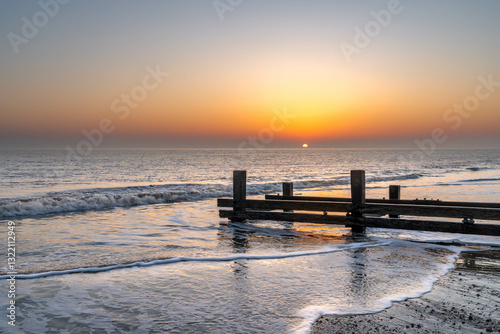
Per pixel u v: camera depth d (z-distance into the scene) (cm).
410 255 779
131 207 1597
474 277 627
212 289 551
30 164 7625
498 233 855
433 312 470
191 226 1117
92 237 937
